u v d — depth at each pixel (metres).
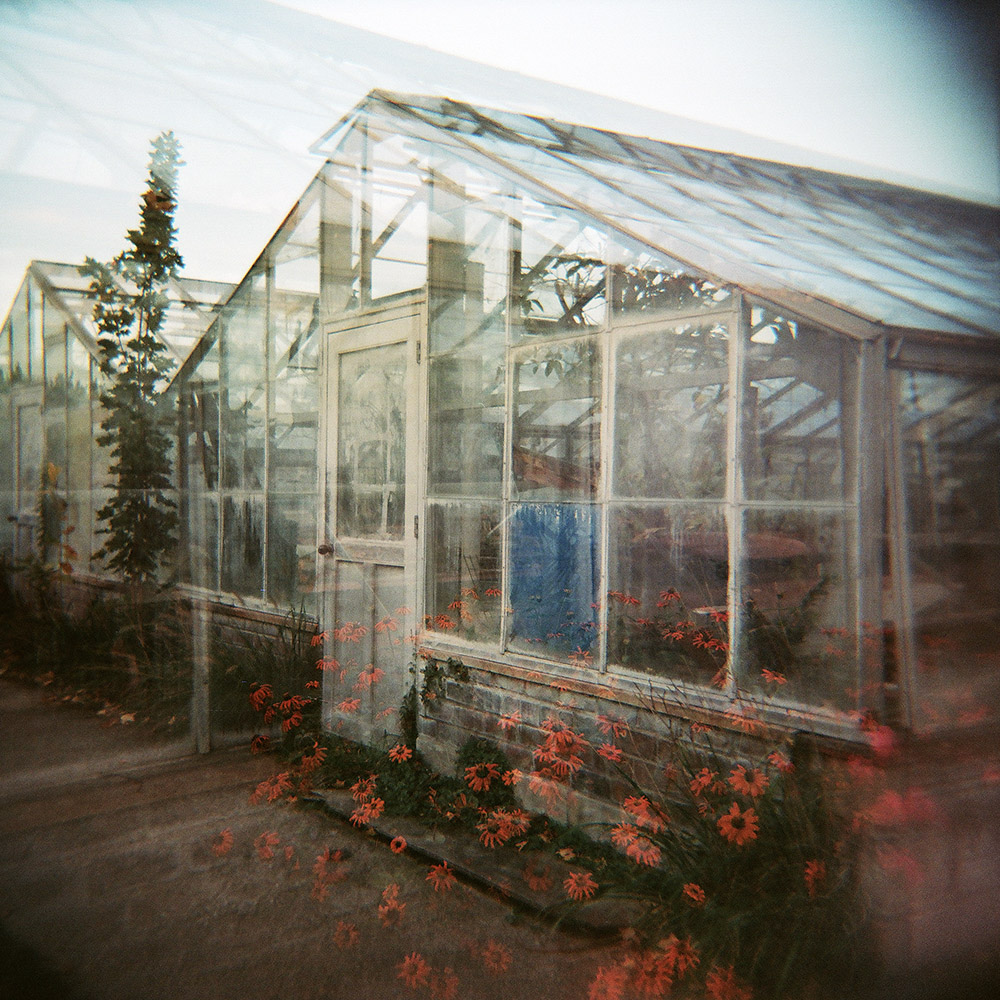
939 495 2.77
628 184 3.54
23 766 4.29
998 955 2.34
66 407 6.02
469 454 4.04
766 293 2.88
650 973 2.44
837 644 2.75
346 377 4.79
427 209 4.25
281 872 3.25
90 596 5.74
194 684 4.70
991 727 2.67
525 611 3.74
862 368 2.70
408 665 4.32
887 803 2.43
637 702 3.23
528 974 2.59
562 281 3.60
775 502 2.90
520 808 3.69
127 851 3.41
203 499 5.83
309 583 5.11
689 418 3.14
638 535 3.30
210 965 2.62
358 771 4.24
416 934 2.82
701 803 2.77
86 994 2.47
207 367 5.76
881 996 2.25
